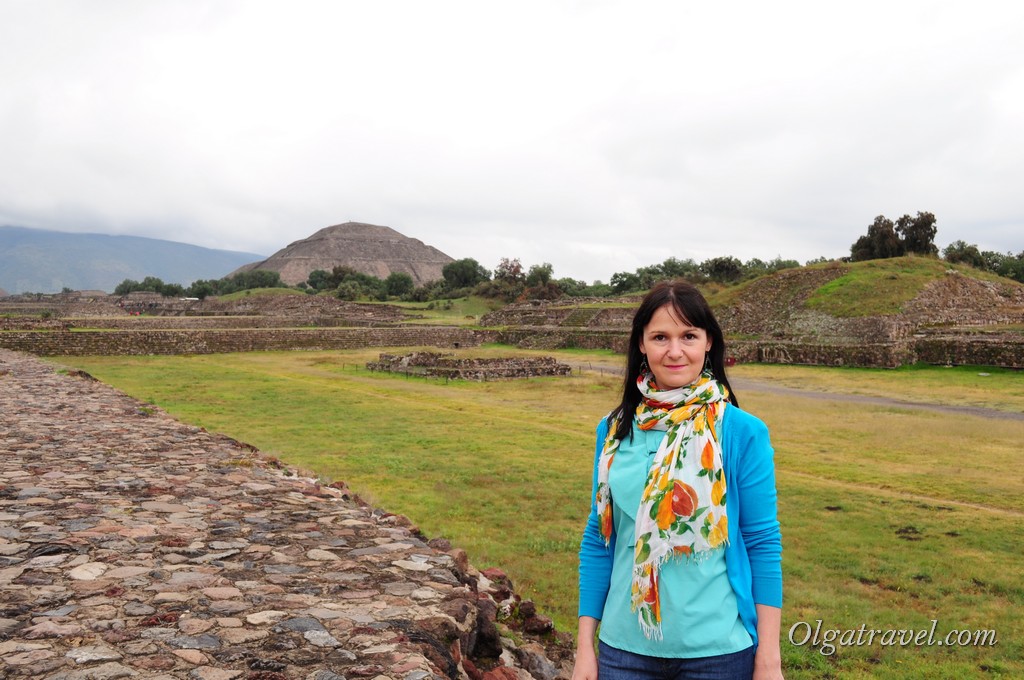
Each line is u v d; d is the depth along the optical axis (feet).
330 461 59.52
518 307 281.33
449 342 238.68
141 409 50.78
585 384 128.67
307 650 12.62
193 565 17.44
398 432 75.41
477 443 69.41
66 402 52.44
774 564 9.17
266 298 363.15
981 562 36.78
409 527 24.44
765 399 107.34
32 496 23.71
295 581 16.70
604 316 246.27
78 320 243.40
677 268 392.88
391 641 13.25
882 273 207.31
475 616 16.26
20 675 10.93
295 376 137.59
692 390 9.71
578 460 61.82
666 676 9.09
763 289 224.12
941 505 47.85
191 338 193.36
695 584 9.07
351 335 222.89
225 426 76.74
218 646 12.58
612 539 10.21
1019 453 67.67
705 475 9.30
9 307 364.17
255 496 25.95
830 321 188.24
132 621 13.53
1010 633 28.58
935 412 94.48
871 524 43.32
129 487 25.93
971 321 184.65
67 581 15.69
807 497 49.73
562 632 22.74
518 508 46.14
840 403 102.63
